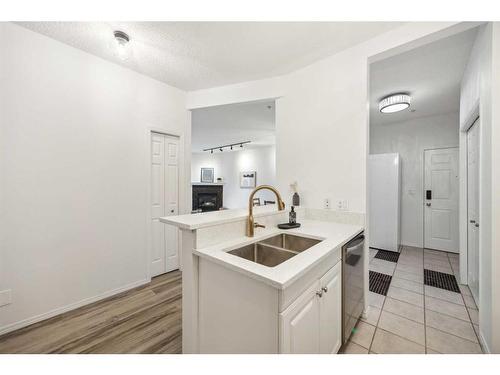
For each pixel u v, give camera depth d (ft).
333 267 4.46
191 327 4.22
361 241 5.84
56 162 6.29
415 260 10.91
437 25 5.10
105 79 7.30
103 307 6.79
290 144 7.99
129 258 7.98
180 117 9.66
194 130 16.79
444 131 12.27
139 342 5.26
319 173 7.25
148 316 6.33
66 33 5.98
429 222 12.77
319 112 7.25
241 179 25.85
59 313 6.34
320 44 6.42
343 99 6.71
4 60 5.44
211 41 6.31
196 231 4.07
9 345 5.12
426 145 12.79
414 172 13.19
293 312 3.12
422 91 9.36
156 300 7.23
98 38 6.19
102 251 7.27
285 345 2.96
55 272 6.29
